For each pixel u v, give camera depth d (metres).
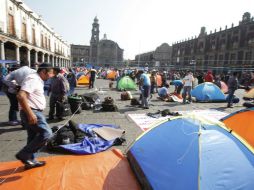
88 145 5.07
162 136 3.99
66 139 5.09
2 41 22.39
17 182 3.64
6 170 4.00
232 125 5.27
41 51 38.78
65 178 3.80
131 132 6.41
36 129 3.79
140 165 3.93
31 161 4.06
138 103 10.84
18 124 6.72
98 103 9.92
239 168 3.09
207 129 3.49
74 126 5.44
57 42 55.69
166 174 3.37
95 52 96.06
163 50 83.44
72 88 13.21
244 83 27.22
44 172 3.96
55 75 7.32
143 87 9.91
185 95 11.91
